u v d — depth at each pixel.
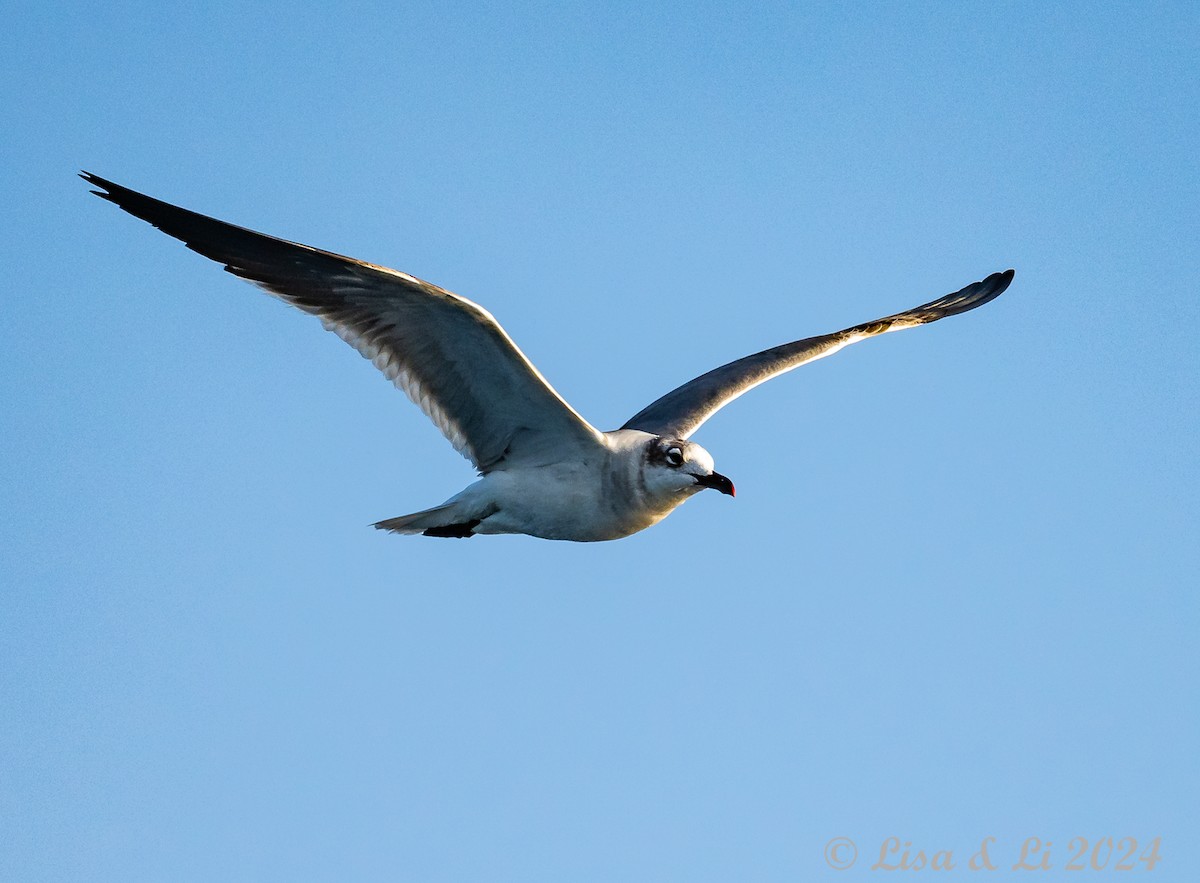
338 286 12.77
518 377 13.18
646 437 14.24
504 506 13.91
